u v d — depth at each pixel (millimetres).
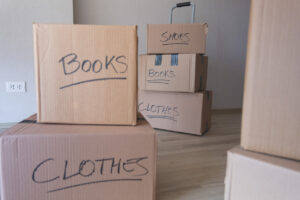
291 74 465
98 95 700
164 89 1750
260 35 490
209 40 2545
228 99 2768
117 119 718
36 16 1720
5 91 1737
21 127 683
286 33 460
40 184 649
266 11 477
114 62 688
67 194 668
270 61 486
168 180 1032
